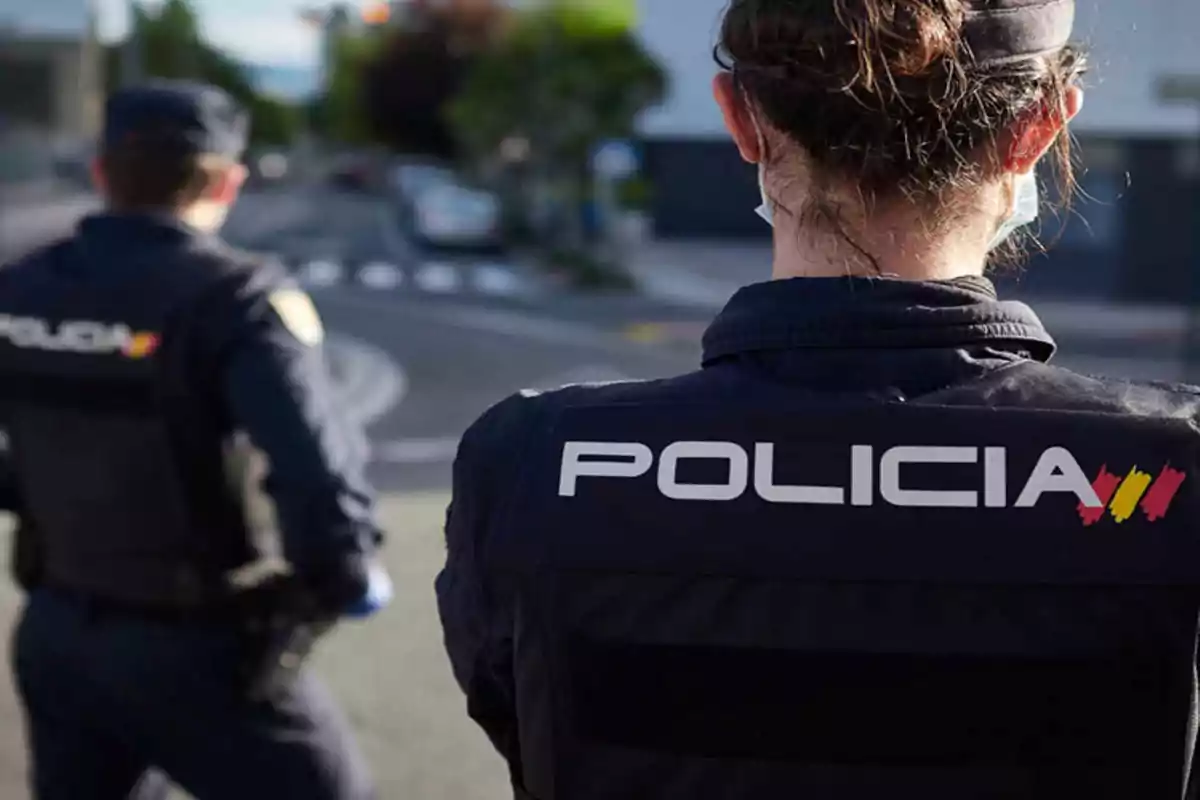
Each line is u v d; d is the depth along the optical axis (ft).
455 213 90.17
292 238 104.88
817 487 3.93
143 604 7.79
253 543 7.96
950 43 3.90
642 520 4.00
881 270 4.11
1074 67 4.25
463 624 4.33
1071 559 3.74
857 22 3.88
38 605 8.08
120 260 7.92
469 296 70.08
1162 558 3.70
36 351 7.84
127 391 7.64
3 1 60.59
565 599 4.02
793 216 4.20
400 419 37.99
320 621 7.85
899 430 3.93
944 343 4.06
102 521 7.79
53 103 61.52
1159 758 3.71
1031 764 3.75
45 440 7.91
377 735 15.39
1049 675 3.71
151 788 8.55
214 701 7.77
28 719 8.37
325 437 7.70
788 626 3.86
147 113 8.15
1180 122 63.00
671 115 87.25
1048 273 67.36
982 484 3.85
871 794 3.82
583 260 76.02
